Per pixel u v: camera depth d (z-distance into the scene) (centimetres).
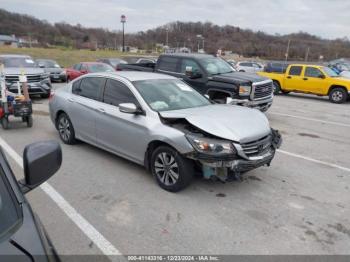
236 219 398
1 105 803
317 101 1602
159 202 436
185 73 989
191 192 467
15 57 1359
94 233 362
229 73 996
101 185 487
